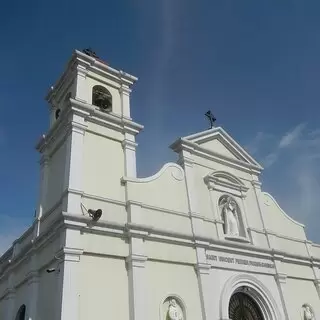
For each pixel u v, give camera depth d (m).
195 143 20.59
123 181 17.06
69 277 13.23
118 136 18.39
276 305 19.28
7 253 20.94
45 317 14.34
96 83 19.45
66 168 16.02
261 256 20.23
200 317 16.08
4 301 19.12
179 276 16.41
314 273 22.78
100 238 14.78
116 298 14.20
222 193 20.69
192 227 17.98
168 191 18.25
